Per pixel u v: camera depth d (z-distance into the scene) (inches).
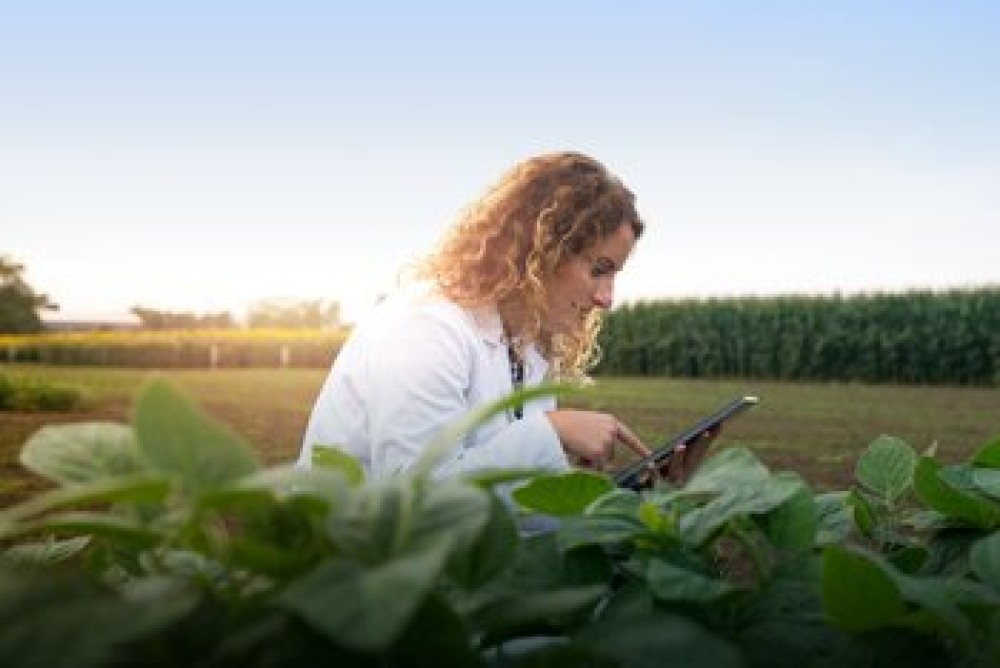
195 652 24.3
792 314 1095.0
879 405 711.7
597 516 34.6
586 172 90.6
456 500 25.6
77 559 39.6
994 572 32.3
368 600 22.0
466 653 25.4
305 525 27.5
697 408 656.4
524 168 91.0
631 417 586.6
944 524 44.4
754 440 465.7
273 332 1290.6
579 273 89.8
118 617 22.8
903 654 31.0
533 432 68.4
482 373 84.1
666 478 74.2
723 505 35.1
